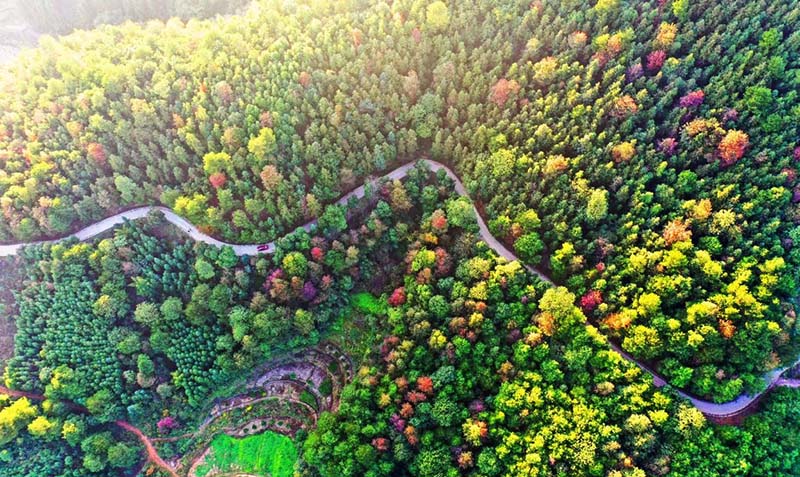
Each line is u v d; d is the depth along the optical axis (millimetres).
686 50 95188
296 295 109312
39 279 111000
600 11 97250
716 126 90438
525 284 100188
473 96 105250
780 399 89500
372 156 109375
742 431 86375
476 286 99062
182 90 110000
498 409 94188
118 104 108750
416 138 111250
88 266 110625
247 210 106312
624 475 85062
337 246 108000
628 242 94562
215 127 105875
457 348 98188
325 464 100750
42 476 105438
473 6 105250
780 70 87938
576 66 98625
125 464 111125
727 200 90375
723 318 87562
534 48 100688
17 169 109812
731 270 89938
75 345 109500
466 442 96000
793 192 88000
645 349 90875
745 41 91875
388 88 105938
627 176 95625
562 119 98250
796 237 86562
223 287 107688
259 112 106000
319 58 106938
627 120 94312
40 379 108688
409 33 106438
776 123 87625
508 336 98062
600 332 97000
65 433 107000
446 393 97000
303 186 107312
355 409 100875
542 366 94125
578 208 97500
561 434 88938
